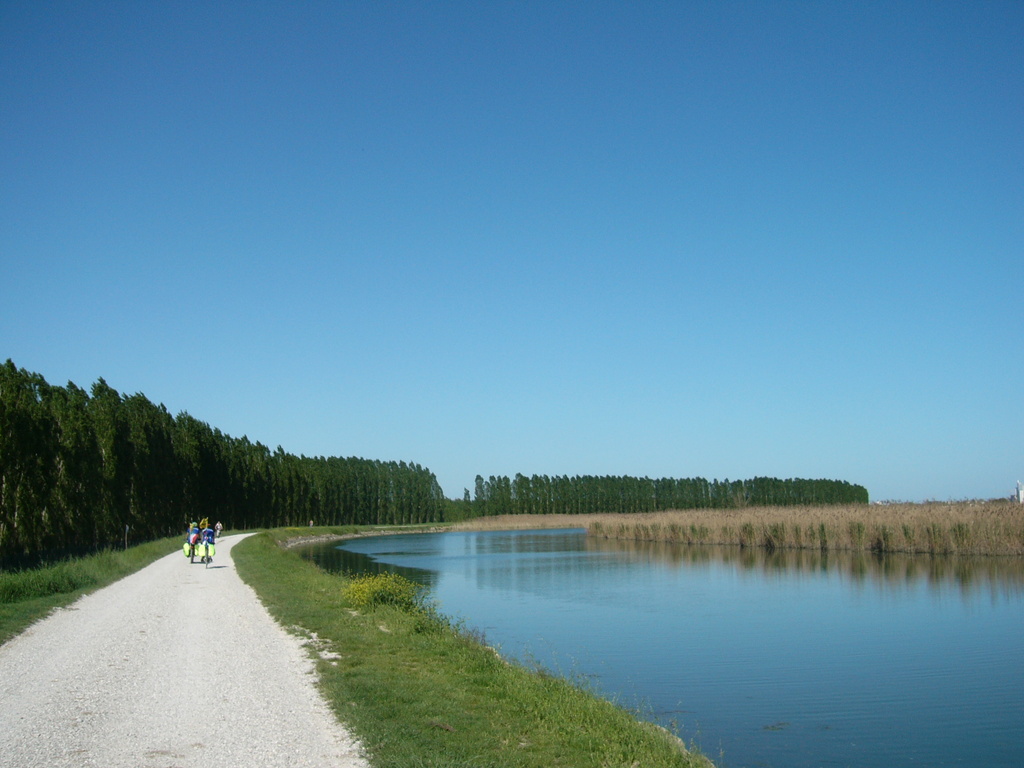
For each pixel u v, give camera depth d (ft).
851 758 47.88
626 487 525.75
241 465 279.49
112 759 27.96
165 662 45.01
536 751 31.94
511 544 277.03
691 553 199.31
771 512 213.87
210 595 78.23
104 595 77.61
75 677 40.96
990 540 150.82
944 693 62.08
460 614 102.42
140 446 183.01
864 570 143.64
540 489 523.29
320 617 62.13
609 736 35.86
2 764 27.20
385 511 453.58
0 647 49.39
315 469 376.27
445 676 43.60
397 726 32.76
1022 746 49.55
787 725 54.19
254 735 31.14
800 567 154.30
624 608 107.34
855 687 64.08
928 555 158.81
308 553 227.40
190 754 28.71
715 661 73.36
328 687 38.93
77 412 138.62
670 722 54.60
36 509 115.14
